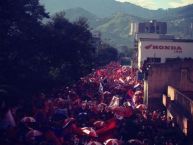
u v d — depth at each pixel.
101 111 44.47
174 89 57.66
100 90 66.31
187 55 97.25
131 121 39.78
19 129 33.03
